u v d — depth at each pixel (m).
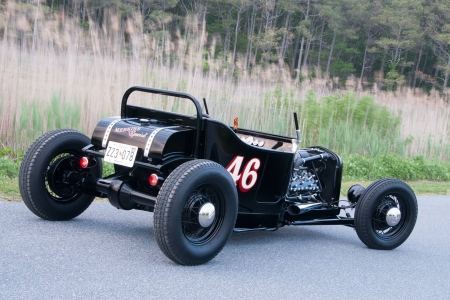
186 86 12.51
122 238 5.54
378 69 67.00
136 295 4.17
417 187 11.74
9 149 9.19
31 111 9.62
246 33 56.41
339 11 57.28
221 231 5.11
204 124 5.30
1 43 11.30
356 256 6.12
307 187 6.64
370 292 4.96
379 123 14.88
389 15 58.56
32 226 5.54
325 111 14.10
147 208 5.53
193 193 4.92
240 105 6.48
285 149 6.18
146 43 13.15
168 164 5.23
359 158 12.88
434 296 5.08
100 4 33.94
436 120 16.95
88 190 5.67
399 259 6.21
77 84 10.76
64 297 3.98
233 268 5.12
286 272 5.23
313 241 6.61
